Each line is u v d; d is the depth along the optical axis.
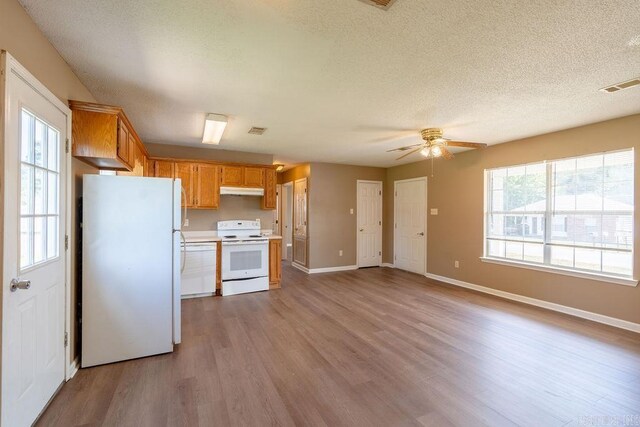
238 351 2.78
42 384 1.86
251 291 4.82
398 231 6.80
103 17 1.68
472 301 4.34
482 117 3.38
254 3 1.56
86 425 1.79
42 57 1.83
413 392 2.15
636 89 2.62
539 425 1.82
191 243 4.47
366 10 1.62
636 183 3.24
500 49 2.00
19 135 1.55
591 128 3.59
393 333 3.19
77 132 2.30
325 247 6.52
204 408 1.96
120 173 3.62
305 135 4.21
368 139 4.42
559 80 2.46
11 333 1.50
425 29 1.79
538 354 2.71
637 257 3.23
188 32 1.82
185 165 4.76
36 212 1.78
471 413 1.92
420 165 6.19
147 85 2.57
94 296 2.47
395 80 2.48
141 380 2.29
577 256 3.76
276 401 2.04
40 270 1.82
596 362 2.57
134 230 2.61
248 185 5.17
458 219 5.31
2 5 1.42
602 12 1.62
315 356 2.68
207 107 3.11
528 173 4.30
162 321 2.71
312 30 1.80
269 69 2.30
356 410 1.95
